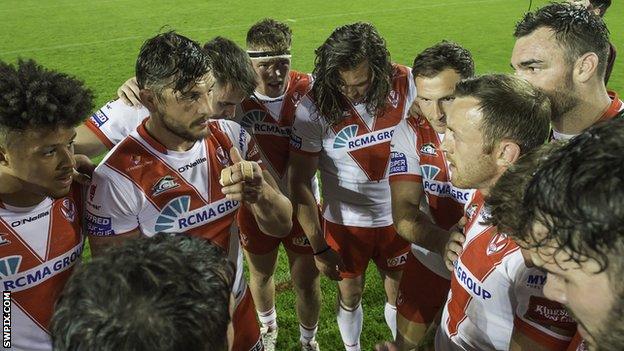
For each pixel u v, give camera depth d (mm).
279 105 2879
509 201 935
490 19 11672
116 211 1744
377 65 2346
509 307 1521
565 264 710
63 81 1435
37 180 1450
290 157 2625
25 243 1576
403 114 2584
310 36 10547
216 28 11180
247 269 3668
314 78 2650
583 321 725
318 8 12938
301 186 2557
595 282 675
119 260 781
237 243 2152
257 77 2600
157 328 696
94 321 706
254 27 2846
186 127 1656
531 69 1707
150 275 749
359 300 2822
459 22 11469
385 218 2740
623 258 635
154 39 1645
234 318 2119
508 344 1577
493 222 1017
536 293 1359
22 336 1653
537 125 1369
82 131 2277
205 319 735
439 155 2104
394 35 10523
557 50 1645
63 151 1447
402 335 2453
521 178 966
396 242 2775
